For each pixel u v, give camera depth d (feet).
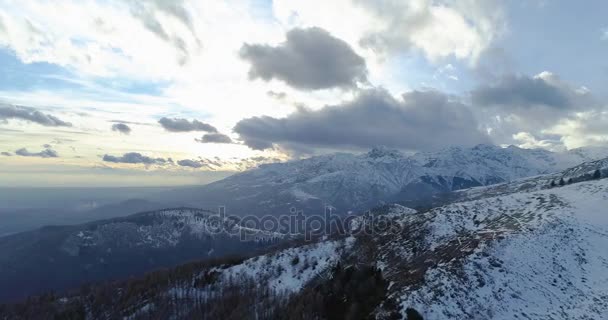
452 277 233.55
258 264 409.69
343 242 400.47
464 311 206.80
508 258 242.58
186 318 331.57
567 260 238.68
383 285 270.67
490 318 200.54
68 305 434.30
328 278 329.52
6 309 450.30
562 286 218.18
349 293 277.23
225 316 316.40
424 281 239.71
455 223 338.34
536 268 233.55
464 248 270.67
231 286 377.09
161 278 437.99
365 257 349.82
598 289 209.36
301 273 368.48
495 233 280.10
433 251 297.33
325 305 276.62
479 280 227.40
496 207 351.87
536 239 258.16
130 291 426.10
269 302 315.99
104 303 415.03
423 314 207.41
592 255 240.94
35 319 414.41
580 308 196.85
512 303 208.85
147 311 361.30
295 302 296.71
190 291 391.45
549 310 200.34
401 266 295.07
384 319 215.31
